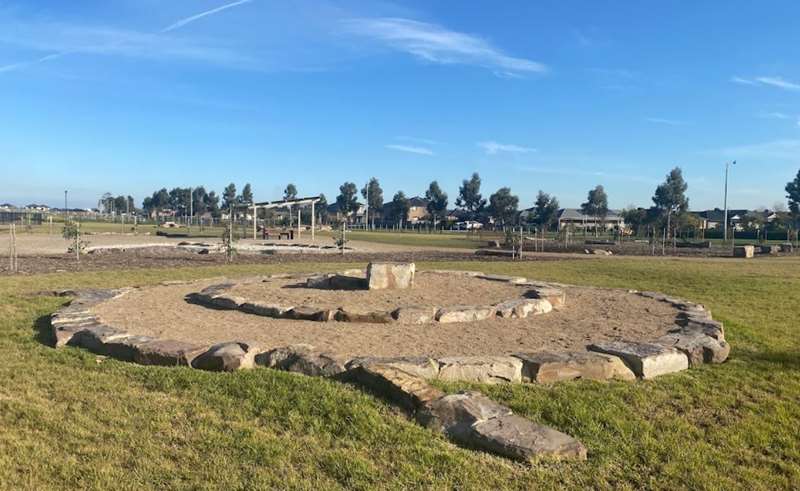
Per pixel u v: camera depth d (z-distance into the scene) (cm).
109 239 3378
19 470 362
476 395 465
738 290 1291
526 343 648
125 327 721
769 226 6762
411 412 446
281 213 8269
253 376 517
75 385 511
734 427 444
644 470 378
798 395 515
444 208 9575
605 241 4738
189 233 4794
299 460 379
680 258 2684
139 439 404
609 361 553
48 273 1508
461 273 1280
